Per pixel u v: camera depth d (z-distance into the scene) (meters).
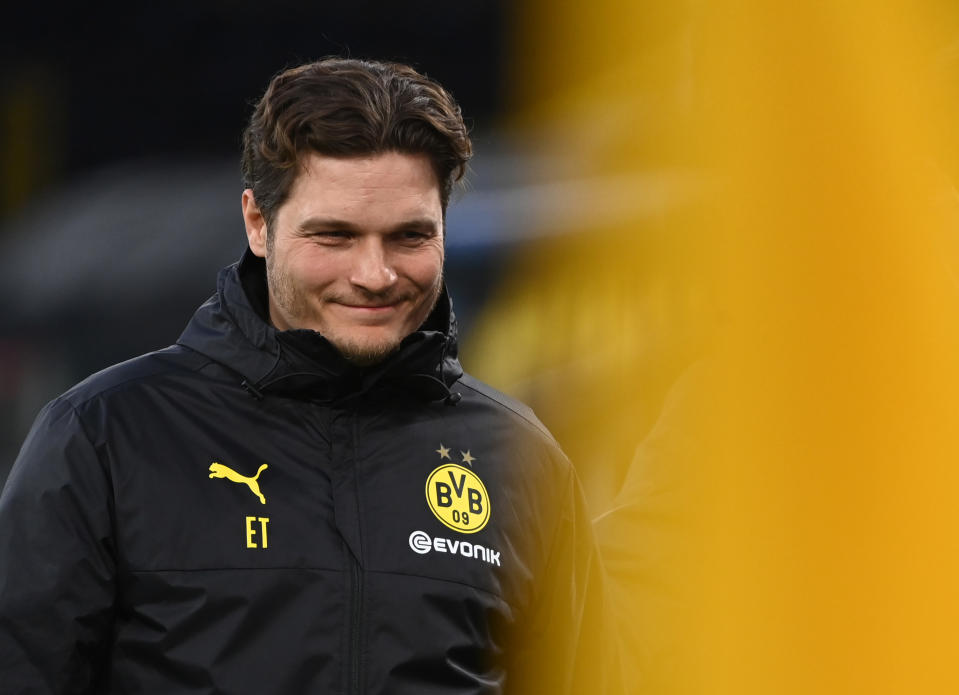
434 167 6.35
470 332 16.09
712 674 6.55
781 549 6.34
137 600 6.06
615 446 9.97
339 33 35.75
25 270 30.77
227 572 6.06
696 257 7.02
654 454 7.04
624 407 9.93
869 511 6.19
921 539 6.10
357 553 6.20
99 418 6.27
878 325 6.28
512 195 19.86
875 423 6.23
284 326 6.64
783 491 6.35
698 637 6.68
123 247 30.23
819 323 6.36
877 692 6.11
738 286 6.57
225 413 6.42
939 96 6.30
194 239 29.89
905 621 6.08
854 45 6.32
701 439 6.85
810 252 6.39
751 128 6.49
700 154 6.79
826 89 6.35
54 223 32.78
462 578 6.35
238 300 6.54
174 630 5.99
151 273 29.31
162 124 35.94
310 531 6.22
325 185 6.19
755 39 6.45
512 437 6.89
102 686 6.19
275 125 6.27
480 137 29.97
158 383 6.46
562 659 6.79
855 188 6.33
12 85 36.12
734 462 6.56
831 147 6.35
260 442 6.38
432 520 6.42
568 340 13.20
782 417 6.39
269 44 36.12
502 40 34.16
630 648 6.93
